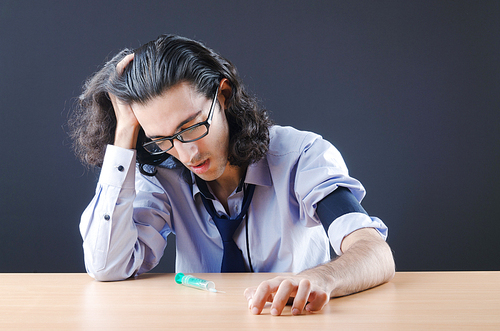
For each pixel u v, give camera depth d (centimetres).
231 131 117
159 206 131
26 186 294
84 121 132
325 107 304
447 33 302
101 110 126
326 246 139
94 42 300
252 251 129
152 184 133
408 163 300
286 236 126
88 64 298
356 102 303
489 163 298
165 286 96
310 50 306
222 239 127
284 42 306
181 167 129
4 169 294
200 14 306
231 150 114
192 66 102
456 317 65
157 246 125
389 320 63
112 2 302
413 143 301
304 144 122
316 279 74
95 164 134
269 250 128
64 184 295
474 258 295
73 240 292
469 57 300
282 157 123
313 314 68
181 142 102
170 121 100
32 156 295
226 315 68
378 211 300
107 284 100
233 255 127
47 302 80
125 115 116
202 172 109
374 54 304
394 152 301
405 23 304
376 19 305
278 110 304
